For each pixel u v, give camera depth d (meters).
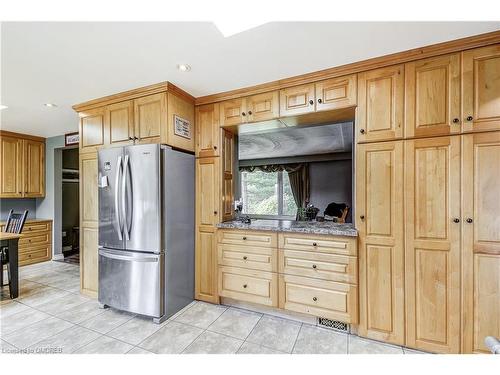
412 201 1.88
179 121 2.56
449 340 1.77
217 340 2.05
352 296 2.05
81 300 2.83
